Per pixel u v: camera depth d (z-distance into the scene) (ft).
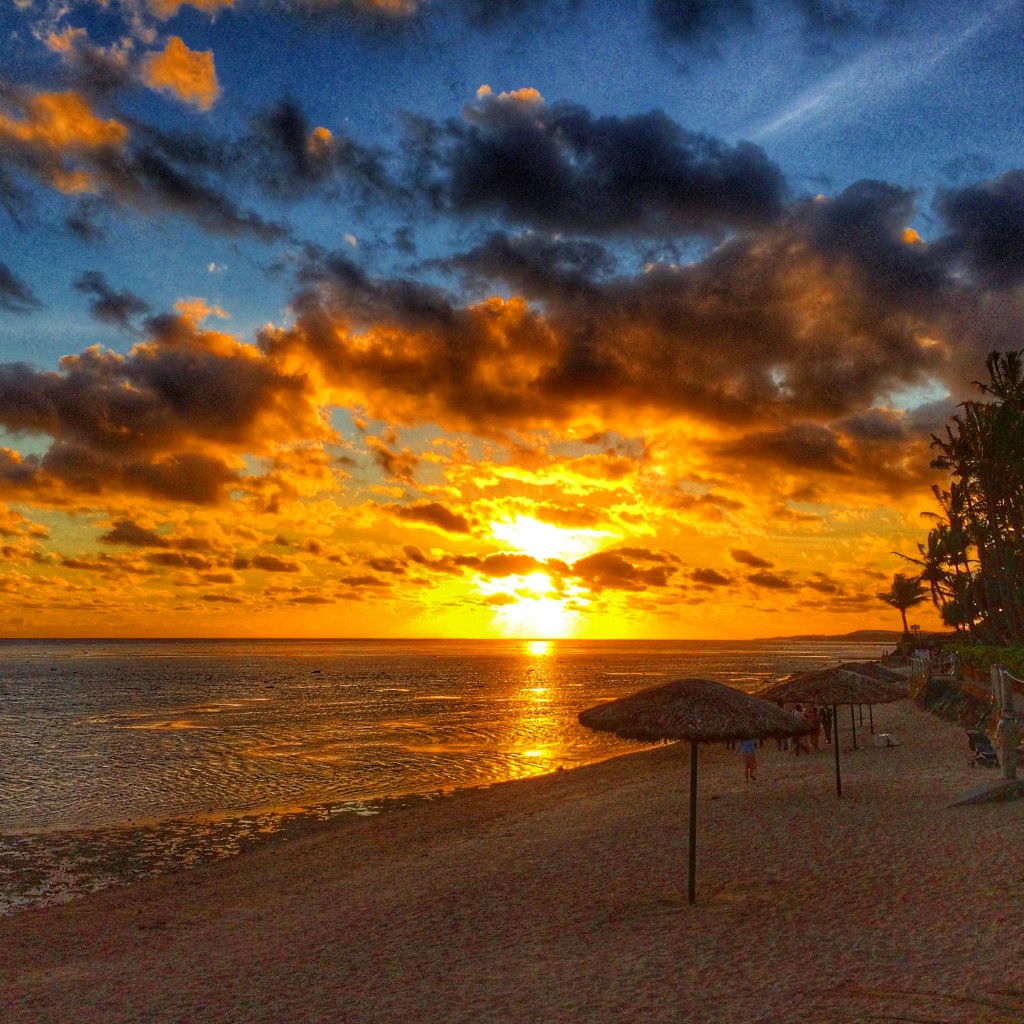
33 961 44.70
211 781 105.81
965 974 28.53
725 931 36.63
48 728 169.68
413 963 36.60
